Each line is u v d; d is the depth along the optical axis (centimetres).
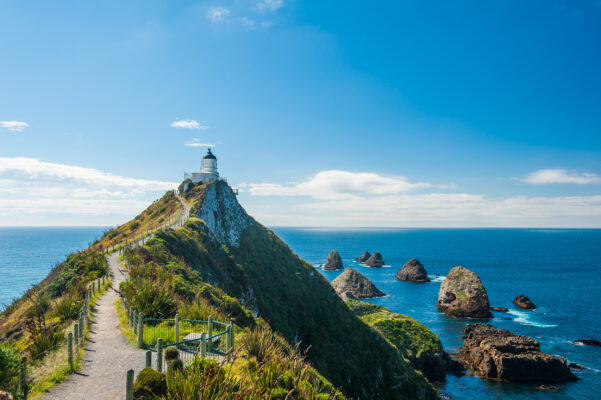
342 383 3916
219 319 2014
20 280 13588
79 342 1573
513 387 5184
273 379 1204
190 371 994
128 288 2142
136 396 930
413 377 4850
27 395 1093
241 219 7688
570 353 6366
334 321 5197
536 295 11831
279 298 5266
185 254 3931
